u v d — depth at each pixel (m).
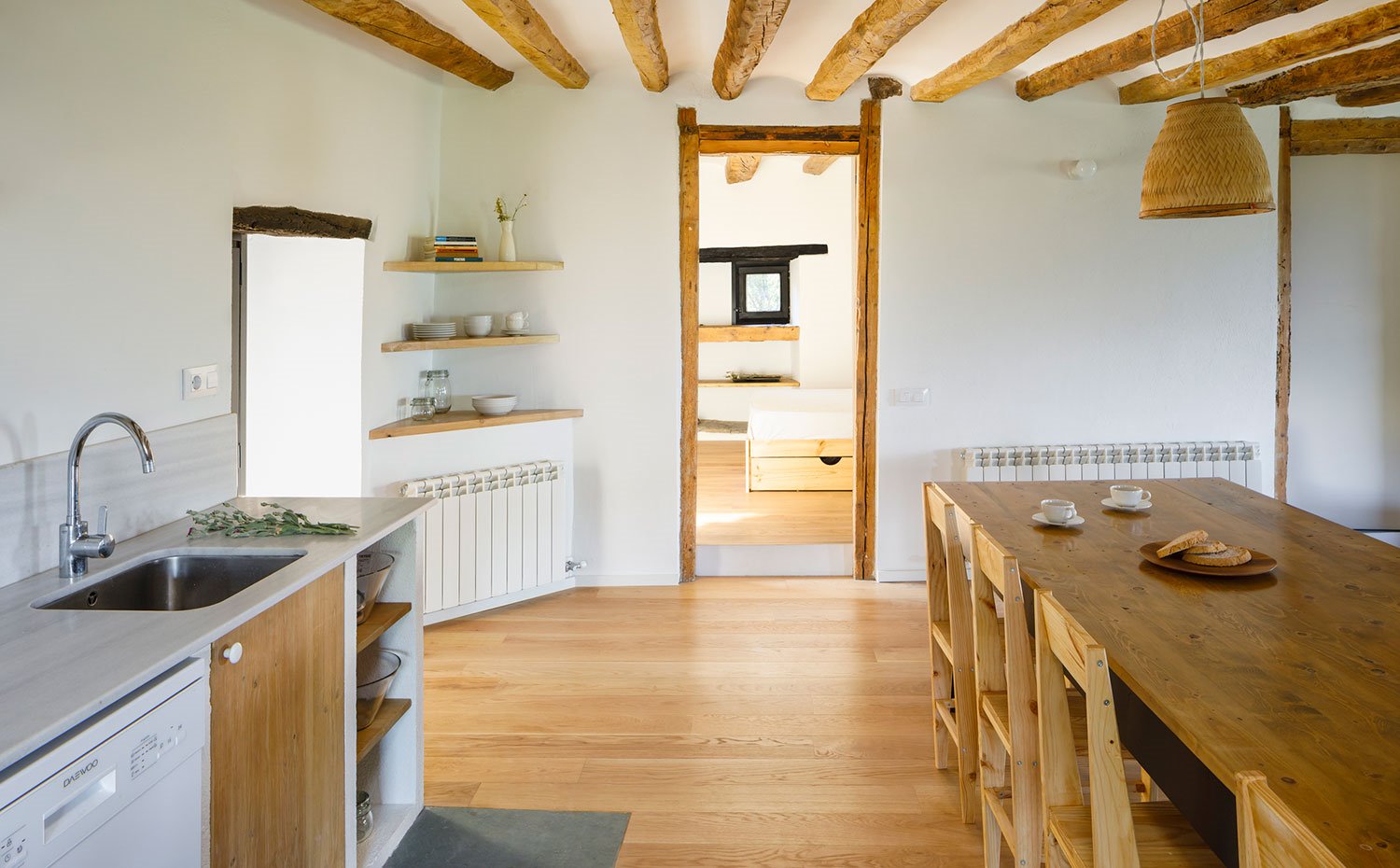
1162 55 4.04
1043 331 5.32
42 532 2.25
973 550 2.57
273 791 2.03
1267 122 5.30
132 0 2.57
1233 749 1.59
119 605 2.28
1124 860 1.70
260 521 2.59
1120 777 1.69
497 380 5.23
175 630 1.76
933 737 3.31
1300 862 0.99
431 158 5.05
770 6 3.39
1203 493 3.75
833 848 2.73
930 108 5.21
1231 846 1.69
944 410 5.34
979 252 5.28
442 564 4.62
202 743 1.75
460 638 4.49
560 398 5.25
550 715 3.63
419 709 2.91
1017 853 2.23
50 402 2.29
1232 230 5.31
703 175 9.41
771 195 9.41
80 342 2.39
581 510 5.31
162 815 1.62
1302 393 5.85
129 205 2.58
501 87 5.09
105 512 2.31
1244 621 2.24
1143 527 3.18
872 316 5.30
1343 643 2.09
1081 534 3.09
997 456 5.24
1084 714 2.60
